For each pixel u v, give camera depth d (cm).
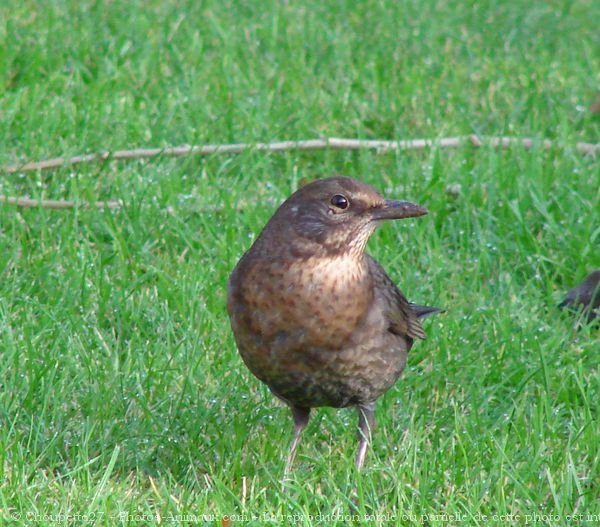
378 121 1505
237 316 824
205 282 1127
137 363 1006
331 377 827
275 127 1453
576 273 1173
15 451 846
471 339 1080
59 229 1209
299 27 1822
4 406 933
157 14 1836
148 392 971
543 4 2064
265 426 956
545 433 923
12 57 1598
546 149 1430
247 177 1325
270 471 878
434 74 1691
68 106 1464
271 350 817
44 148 1365
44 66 1605
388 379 857
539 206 1261
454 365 1025
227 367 1019
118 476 873
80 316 1075
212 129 1444
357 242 814
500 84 1642
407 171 1336
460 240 1237
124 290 1117
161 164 1350
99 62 1633
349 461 851
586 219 1243
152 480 849
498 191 1301
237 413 959
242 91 1565
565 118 1466
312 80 1625
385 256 1183
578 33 1939
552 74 1714
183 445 909
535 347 1060
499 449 854
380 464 871
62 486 816
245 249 1180
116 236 1187
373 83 1628
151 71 1599
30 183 1288
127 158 1349
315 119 1492
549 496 845
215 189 1305
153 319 1088
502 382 1009
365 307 819
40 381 958
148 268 1146
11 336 1015
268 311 808
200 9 1869
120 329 1075
